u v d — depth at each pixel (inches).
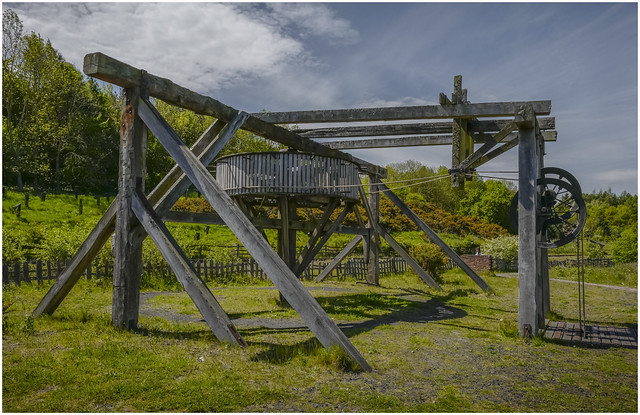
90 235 337.7
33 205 1145.4
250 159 475.2
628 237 1344.7
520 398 214.7
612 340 352.5
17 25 1664.6
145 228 305.1
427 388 223.9
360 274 870.4
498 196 2407.7
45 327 307.1
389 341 330.6
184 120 2140.7
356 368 243.9
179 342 280.8
